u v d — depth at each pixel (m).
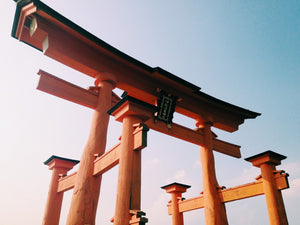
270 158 11.25
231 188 13.28
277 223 10.19
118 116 9.04
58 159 14.34
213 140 16.06
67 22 11.27
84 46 12.31
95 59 12.66
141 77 14.06
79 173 10.51
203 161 14.88
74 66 12.19
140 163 8.43
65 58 11.65
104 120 11.70
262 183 11.66
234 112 17.41
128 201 7.68
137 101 8.49
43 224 12.45
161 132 13.27
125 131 8.41
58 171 14.14
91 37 11.98
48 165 15.13
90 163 10.52
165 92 13.90
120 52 12.92
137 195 7.91
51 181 13.81
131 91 13.90
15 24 11.97
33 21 11.27
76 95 11.95
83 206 9.73
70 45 11.85
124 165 8.02
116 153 8.85
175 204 15.59
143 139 7.80
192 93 15.50
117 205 7.72
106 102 12.16
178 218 15.12
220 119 16.77
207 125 15.87
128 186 7.84
